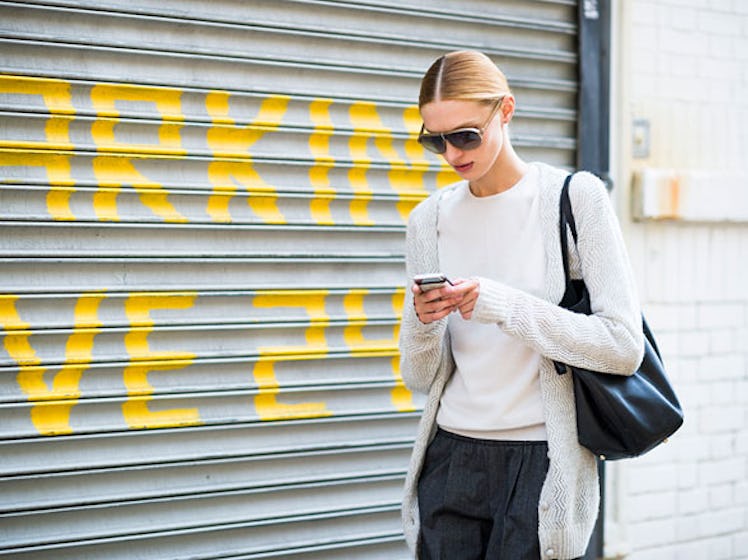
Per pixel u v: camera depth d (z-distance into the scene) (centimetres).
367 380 396
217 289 365
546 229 265
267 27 372
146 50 351
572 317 253
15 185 331
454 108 252
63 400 338
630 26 461
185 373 361
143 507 354
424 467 285
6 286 333
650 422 256
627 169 466
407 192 406
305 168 384
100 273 346
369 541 397
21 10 332
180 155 357
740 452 501
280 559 379
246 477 373
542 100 441
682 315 487
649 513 478
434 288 245
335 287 388
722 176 484
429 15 408
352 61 393
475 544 274
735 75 498
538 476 260
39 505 335
